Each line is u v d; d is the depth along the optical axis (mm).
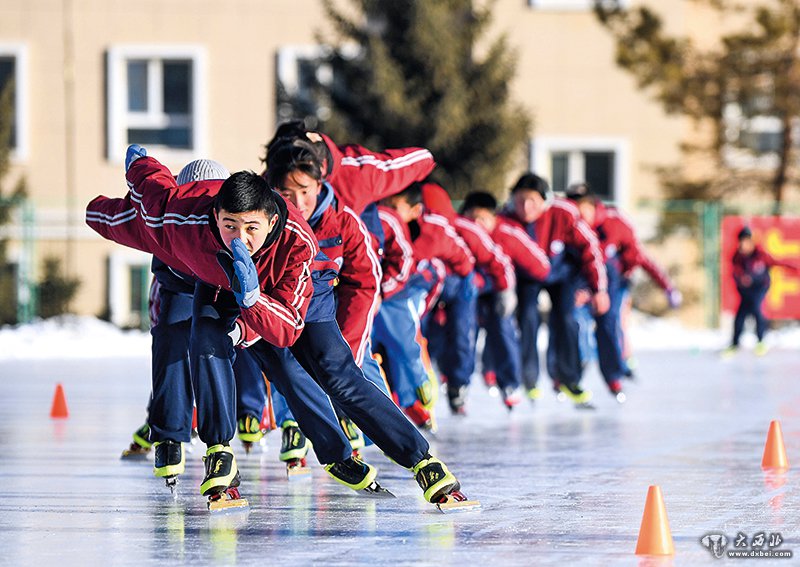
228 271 15344
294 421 20203
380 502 17844
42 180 69562
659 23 67750
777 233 65000
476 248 28938
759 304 52562
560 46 70562
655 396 35438
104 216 17391
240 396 21422
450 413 30844
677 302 37781
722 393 36281
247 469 21172
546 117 70562
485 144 64000
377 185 20094
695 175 71562
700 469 21422
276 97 67438
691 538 15250
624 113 70875
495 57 64625
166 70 70438
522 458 22875
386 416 16734
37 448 24016
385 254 23094
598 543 14922
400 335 24672
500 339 30266
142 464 21859
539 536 15344
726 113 70438
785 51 67750
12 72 69812
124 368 44188
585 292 34031
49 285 64062
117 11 69688
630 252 36031
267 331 15453
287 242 15453
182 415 18297
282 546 14766
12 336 54406
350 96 65000
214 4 69812
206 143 69938
